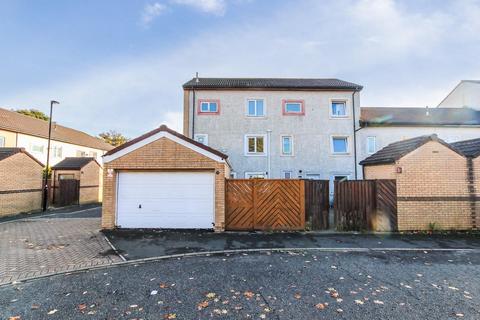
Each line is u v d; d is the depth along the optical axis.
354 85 18.84
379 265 5.86
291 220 9.37
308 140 18.28
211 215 9.49
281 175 17.97
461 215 9.21
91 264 5.93
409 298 4.21
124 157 9.50
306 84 19.38
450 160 9.37
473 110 21.27
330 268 5.66
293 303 4.04
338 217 9.36
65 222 11.27
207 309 3.86
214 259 6.32
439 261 6.16
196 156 9.46
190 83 18.89
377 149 18.33
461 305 3.98
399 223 9.16
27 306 3.97
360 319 3.57
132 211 9.55
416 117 19.64
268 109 18.42
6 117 24.50
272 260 6.23
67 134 31.31
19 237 8.45
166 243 7.72
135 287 4.67
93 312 3.77
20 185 14.45
